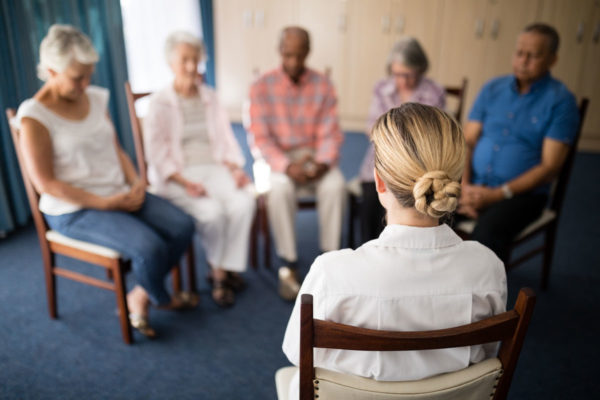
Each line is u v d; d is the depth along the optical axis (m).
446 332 0.79
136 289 2.05
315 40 5.02
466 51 4.73
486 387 0.90
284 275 2.34
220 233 2.19
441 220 0.91
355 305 0.82
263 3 5.00
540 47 1.96
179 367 1.86
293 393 1.02
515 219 2.00
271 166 2.45
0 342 1.96
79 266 2.54
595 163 4.35
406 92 2.43
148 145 2.21
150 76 4.66
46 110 1.78
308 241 2.91
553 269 2.61
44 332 2.03
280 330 2.10
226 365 1.88
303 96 2.50
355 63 5.02
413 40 2.33
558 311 2.24
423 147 0.77
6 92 2.66
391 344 0.78
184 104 2.30
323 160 2.46
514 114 2.14
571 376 1.84
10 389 1.72
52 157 1.82
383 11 4.78
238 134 5.02
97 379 1.78
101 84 3.52
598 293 2.39
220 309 2.24
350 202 2.52
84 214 1.87
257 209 2.49
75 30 1.76
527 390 1.77
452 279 0.83
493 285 0.85
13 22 2.70
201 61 2.28
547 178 2.04
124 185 2.11
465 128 2.33
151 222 2.00
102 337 2.01
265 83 2.48
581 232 3.04
